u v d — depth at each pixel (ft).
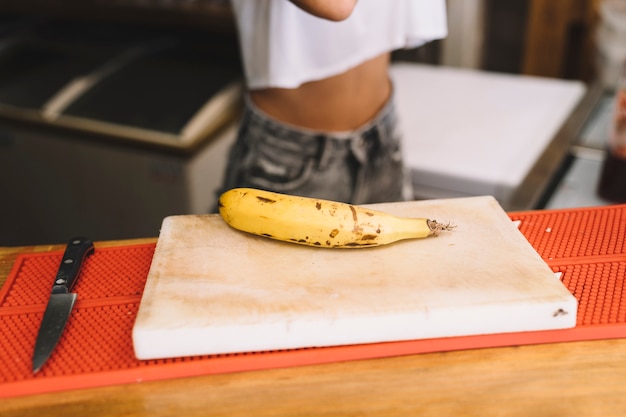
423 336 2.90
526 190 5.20
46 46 9.07
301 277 3.07
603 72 8.74
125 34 9.34
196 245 3.31
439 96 7.39
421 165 6.07
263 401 2.72
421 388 2.75
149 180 7.97
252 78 5.25
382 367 2.85
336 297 2.93
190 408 2.70
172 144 7.65
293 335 2.85
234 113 8.18
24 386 2.77
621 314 3.03
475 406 2.67
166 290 2.99
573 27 9.70
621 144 4.84
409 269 3.09
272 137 5.35
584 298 3.13
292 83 5.00
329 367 2.86
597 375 2.79
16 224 9.10
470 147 6.31
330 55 4.97
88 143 8.02
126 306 3.18
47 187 8.61
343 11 3.89
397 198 5.86
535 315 2.89
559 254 3.44
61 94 8.36
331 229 3.17
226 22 7.93
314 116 5.31
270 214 3.22
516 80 7.65
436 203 3.61
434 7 5.07
